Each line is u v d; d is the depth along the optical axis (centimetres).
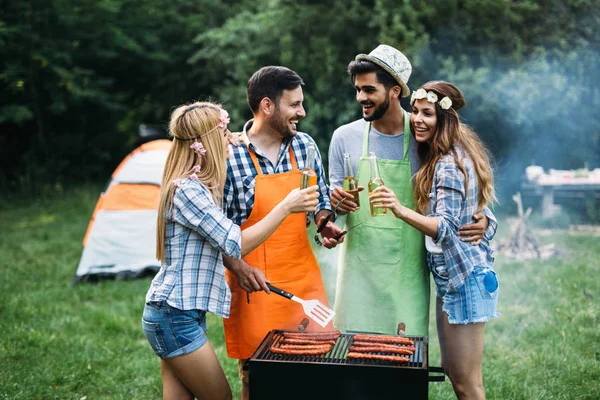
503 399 362
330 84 995
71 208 1124
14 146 1366
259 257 292
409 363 235
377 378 230
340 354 250
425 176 282
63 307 566
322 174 315
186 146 261
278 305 293
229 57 1180
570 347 429
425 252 304
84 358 438
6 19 1270
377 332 303
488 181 277
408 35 901
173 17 1453
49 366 422
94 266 666
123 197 692
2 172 1305
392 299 300
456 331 272
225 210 293
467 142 277
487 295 268
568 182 865
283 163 299
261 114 291
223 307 259
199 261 255
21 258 767
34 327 507
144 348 467
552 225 850
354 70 292
